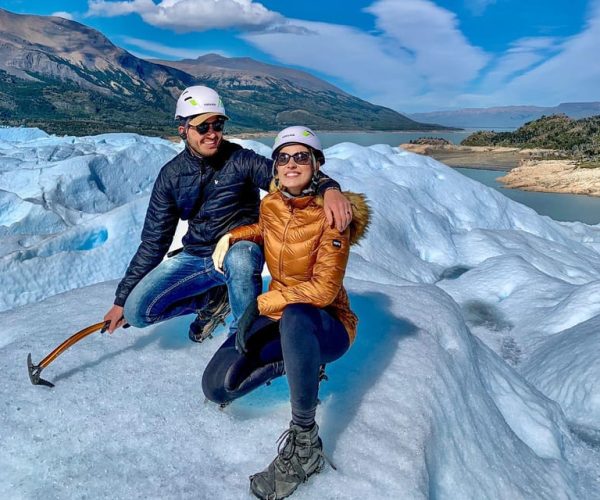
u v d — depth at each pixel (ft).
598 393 15.02
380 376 8.96
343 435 7.42
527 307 25.77
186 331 10.57
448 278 31.48
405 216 34.71
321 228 7.09
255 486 6.35
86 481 6.60
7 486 6.54
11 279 25.82
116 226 30.09
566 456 12.16
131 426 7.59
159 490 6.48
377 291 13.09
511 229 41.75
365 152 42.73
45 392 8.20
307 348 6.46
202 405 8.12
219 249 8.68
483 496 8.29
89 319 11.37
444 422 8.69
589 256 41.22
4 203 37.45
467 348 11.78
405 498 6.44
